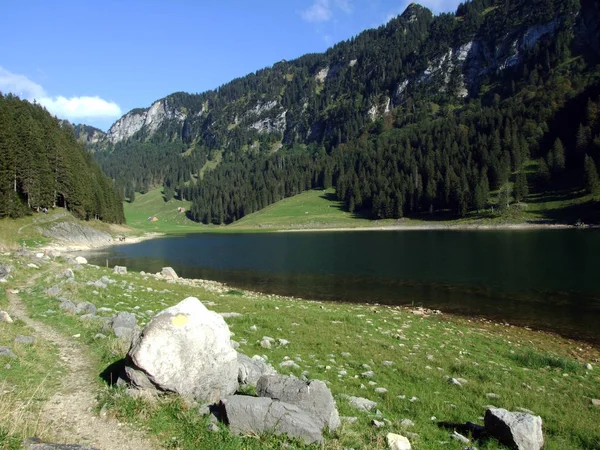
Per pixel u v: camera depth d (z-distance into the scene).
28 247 73.50
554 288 41.00
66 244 87.56
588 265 53.72
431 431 10.35
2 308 17.48
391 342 19.83
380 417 10.68
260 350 16.11
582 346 23.77
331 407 9.09
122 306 21.08
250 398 8.88
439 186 169.38
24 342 12.59
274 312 24.89
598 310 32.50
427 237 111.44
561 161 151.62
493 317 30.94
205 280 49.81
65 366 11.58
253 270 59.84
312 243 106.50
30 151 91.31
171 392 9.62
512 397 13.69
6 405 8.23
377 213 183.12
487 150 181.38
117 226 146.62
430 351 18.86
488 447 9.45
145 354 9.46
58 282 24.50
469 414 11.95
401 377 14.83
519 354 19.94
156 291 28.19
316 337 19.27
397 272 54.16
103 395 9.56
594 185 127.50
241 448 7.82
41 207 93.31
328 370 14.51
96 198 127.50
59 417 8.52
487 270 53.12
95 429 8.24
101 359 12.18
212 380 9.97
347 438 8.61
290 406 8.76
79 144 165.25
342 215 199.50
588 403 14.06
